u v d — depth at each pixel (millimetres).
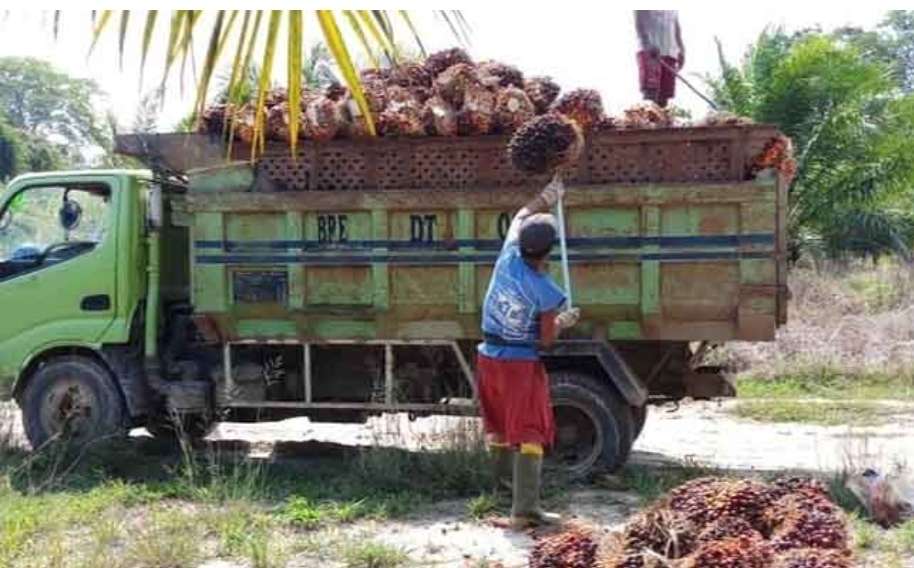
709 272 7254
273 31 2977
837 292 19406
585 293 7402
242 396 8023
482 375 6438
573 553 4227
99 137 18891
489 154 7457
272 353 8141
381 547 5852
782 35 23219
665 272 7305
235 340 7949
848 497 6707
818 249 22953
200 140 7742
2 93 45969
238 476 7250
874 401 11727
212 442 9219
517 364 6270
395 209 7535
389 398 7785
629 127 7312
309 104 7523
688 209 7258
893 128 22562
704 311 7301
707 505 4363
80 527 6523
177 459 8305
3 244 8234
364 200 7531
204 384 8000
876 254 25047
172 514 6523
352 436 9719
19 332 8148
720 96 22812
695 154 7250
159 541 5875
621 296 7363
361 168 7617
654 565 3975
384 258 7582
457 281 7527
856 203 22250
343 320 7770
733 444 9531
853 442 9141
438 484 7207
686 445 9484
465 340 7676
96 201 8133
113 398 8062
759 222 7168
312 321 7793
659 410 11391
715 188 7160
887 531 6227
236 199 7699
